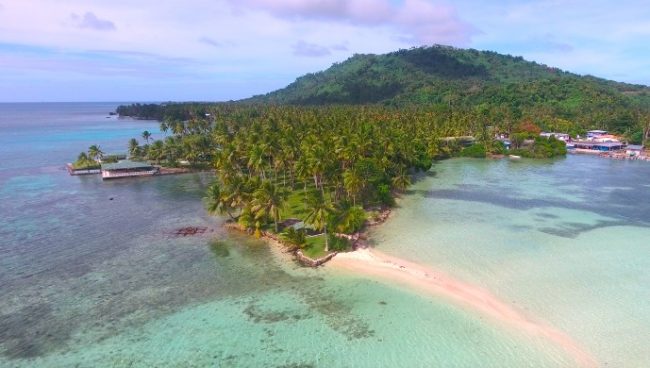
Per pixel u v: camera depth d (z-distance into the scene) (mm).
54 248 77812
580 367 44469
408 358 46000
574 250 73562
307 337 50031
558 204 102688
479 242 77188
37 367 45969
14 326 53250
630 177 136500
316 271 66625
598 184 125375
